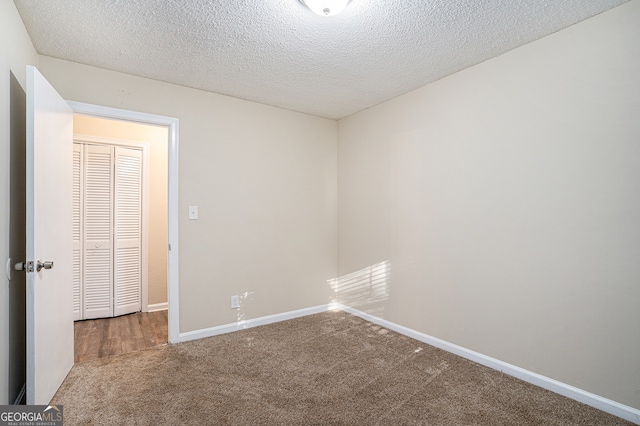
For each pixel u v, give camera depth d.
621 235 1.76
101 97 2.46
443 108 2.65
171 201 2.74
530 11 1.78
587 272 1.88
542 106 2.06
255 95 3.03
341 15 1.79
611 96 1.79
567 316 1.96
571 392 1.93
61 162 2.08
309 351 2.61
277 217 3.36
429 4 1.70
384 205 3.21
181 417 1.76
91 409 1.82
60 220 2.06
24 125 1.92
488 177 2.35
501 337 2.28
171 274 2.74
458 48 2.18
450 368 2.32
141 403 1.88
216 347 2.68
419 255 2.85
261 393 2.00
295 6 1.71
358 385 2.09
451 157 2.60
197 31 1.96
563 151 1.97
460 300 2.53
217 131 2.98
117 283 3.59
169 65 2.42
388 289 3.16
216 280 2.97
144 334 3.04
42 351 1.75
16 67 1.75
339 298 3.80
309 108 3.40
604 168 1.81
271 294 3.31
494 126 2.31
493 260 2.32
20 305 1.87
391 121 3.12
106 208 3.54
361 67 2.45
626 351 1.74
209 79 2.67
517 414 1.79
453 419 1.75
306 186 3.58
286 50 2.19
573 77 1.93
